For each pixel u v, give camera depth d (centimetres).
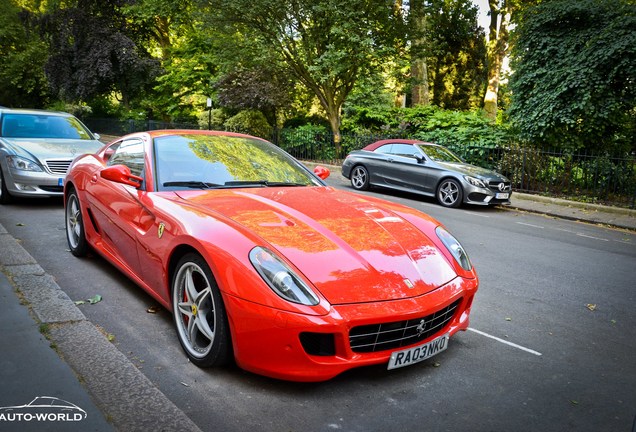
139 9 2678
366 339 248
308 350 238
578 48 1204
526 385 276
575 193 1206
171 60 2706
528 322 381
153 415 219
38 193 692
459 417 238
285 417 230
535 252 645
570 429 235
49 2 3138
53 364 256
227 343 255
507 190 1061
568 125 1218
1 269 401
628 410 255
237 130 1952
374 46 1573
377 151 1199
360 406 243
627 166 1143
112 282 402
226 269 247
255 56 1731
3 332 288
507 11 2416
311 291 238
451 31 2564
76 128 824
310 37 1622
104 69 2584
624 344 348
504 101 3153
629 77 1124
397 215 338
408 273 270
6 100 3381
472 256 602
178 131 400
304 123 2077
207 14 1681
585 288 488
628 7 1159
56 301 342
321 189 377
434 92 2669
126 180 340
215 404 238
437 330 279
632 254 680
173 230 287
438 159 1093
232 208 299
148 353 287
